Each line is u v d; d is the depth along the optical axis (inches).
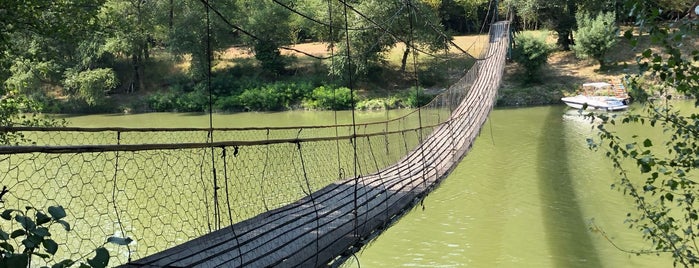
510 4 1095.0
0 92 335.0
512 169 565.0
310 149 579.8
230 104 1170.0
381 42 1146.7
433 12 1229.1
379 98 1133.1
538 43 1097.4
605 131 160.1
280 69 1299.2
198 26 1200.8
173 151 554.9
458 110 599.8
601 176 510.6
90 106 1178.6
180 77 1296.8
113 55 1283.2
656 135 621.9
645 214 187.8
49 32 318.3
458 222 407.2
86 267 75.5
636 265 315.6
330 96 1119.6
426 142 450.6
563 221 398.3
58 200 365.1
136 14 1174.3
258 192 379.9
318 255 175.8
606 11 1136.8
